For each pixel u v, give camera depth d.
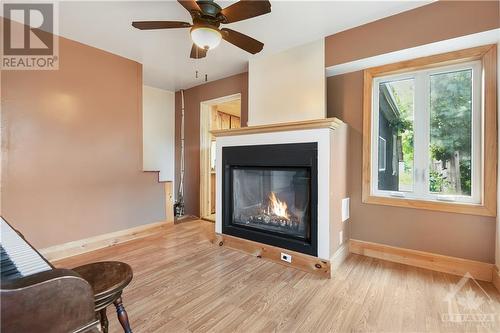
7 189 2.34
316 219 2.30
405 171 2.58
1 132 2.31
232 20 1.83
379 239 2.64
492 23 1.90
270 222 2.76
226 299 1.87
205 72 3.78
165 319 1.64
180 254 2.78
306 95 2.81
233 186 3.04
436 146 2.41
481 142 2.17
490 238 2.10
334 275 2.25
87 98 2.87
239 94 3.86
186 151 4.72
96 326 0.66
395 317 1.65
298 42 2.80
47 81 2.57
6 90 2.34
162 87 4.61
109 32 2.60
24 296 0.53
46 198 2.57
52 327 0.58
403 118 2.59
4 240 0.90
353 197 2.80
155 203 3.59
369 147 2.68
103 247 2.99
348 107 2.82
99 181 2.98
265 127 2.61
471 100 2.25
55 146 2.63
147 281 2.15
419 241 2.43
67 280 0.60
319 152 2.29
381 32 2.36
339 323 1.60
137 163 3.37
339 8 2.19
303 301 1.84
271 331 1.53
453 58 2.24
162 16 2.33
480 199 2.19
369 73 2.67
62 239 2.68
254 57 3.19
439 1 2.09
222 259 2.64
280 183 2.68
